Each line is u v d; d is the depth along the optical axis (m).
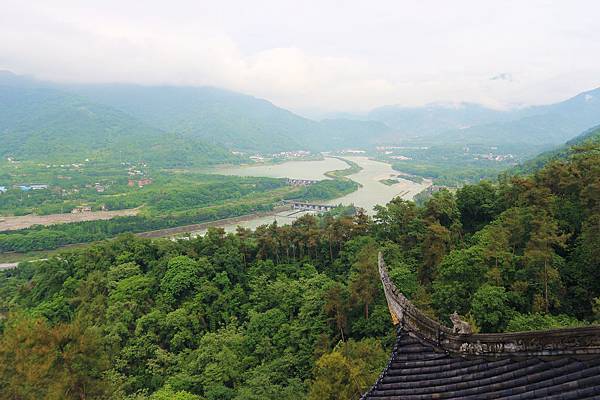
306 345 53.94
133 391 54.44
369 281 53.94
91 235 147.25
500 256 44.47
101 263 79.69
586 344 10.53
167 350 61.50
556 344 10.98
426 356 13.48
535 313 39.03
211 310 67.50
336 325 56.06
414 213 71.31
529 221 46.19
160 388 52.19
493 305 39.38
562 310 41.72
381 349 44.47
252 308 66.88
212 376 50.81
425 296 46.50
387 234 73.25
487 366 12.18
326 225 79.12
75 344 34.44
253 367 53.97
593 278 42.84
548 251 41.91
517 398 10.98
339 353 40.62
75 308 71.75
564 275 44.00
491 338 12.16
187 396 46.28
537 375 11.09
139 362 58.56
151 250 82.06
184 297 69.31
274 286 67.06
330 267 75.06
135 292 68.50
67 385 33.25
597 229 42.62
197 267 72.06
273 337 57.44
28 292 82.44
